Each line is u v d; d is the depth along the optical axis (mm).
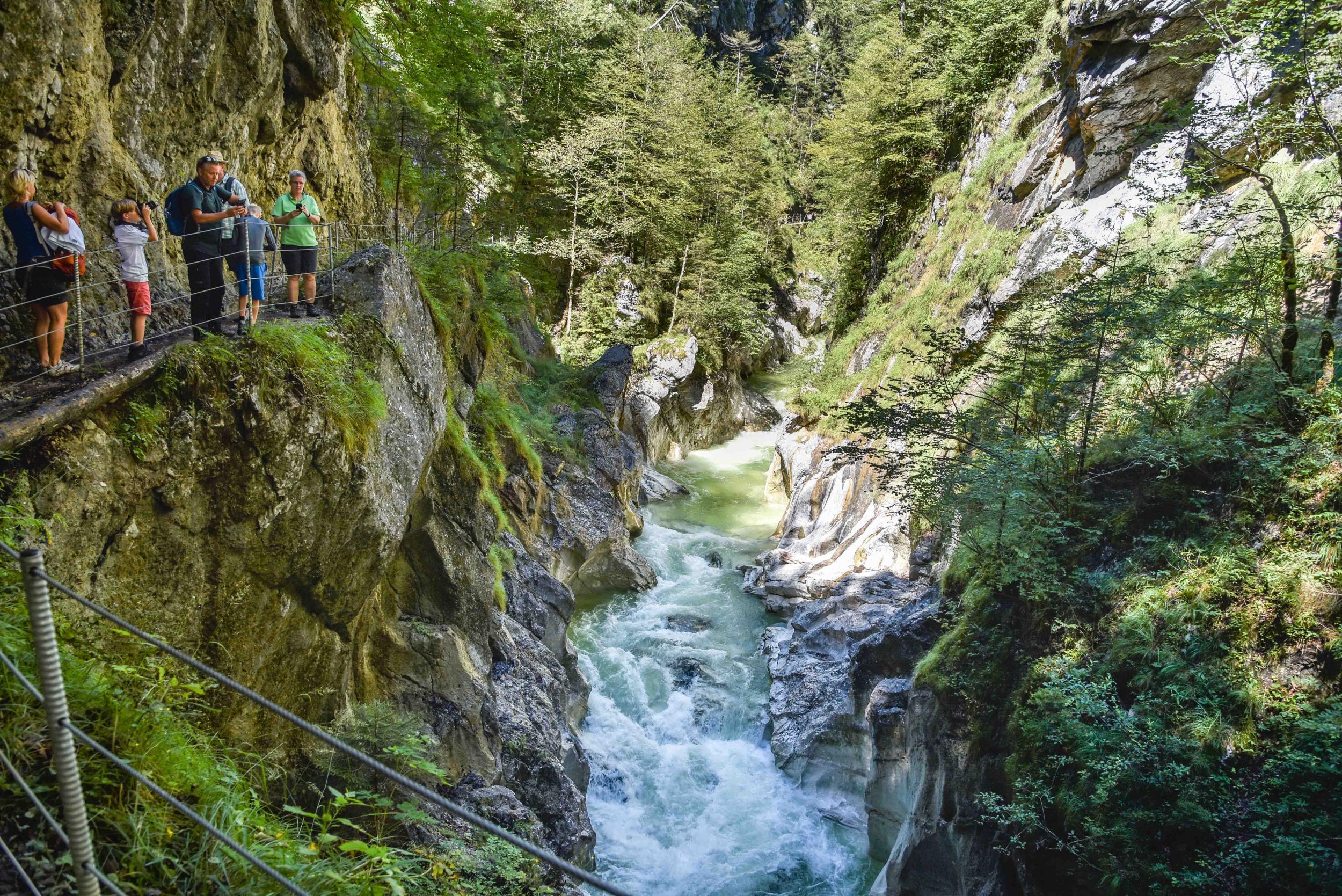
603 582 20281
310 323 7004
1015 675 10133
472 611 10602
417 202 21688
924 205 31531
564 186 35031
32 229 5613
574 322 34250
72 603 4684
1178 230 15672
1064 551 10570
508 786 10570
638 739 15078
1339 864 6547
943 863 10531
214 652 5961
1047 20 26047
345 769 7391
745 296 40406
